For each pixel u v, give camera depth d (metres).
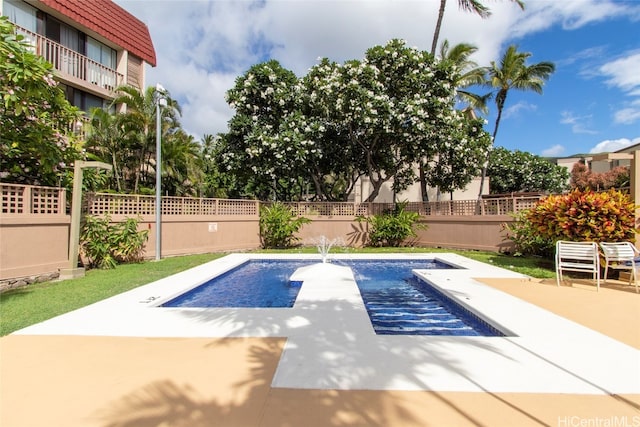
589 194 6.89
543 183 26.73
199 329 3.91
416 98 12.85
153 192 14.45
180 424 2.14
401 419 2.16
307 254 11.30
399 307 5.56
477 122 15.35
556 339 3.51
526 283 6.28
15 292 6.05
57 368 2.92
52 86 7.21
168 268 8.77
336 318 4.30
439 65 13.41
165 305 5.49
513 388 2.53
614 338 3.54
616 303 4.85
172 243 11.50
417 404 2.33
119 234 9.20
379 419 2.16
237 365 2.95
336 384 2.61
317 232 15.00
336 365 2.93
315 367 2.89
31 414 2.26
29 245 6.98
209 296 6.49
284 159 13.36
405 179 17.00
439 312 5.26
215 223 12.78
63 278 7.36
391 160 15.02
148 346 3.41
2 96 6.47
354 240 15.22
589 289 5.76
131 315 4.49
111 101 14.90
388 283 7.54
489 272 7.45
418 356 3.11
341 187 20.70
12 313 4.67
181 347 3.38
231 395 2.46
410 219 14.05
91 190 9.63
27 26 11.84
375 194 15.76
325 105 14.00
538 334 3.65
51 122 7.96
